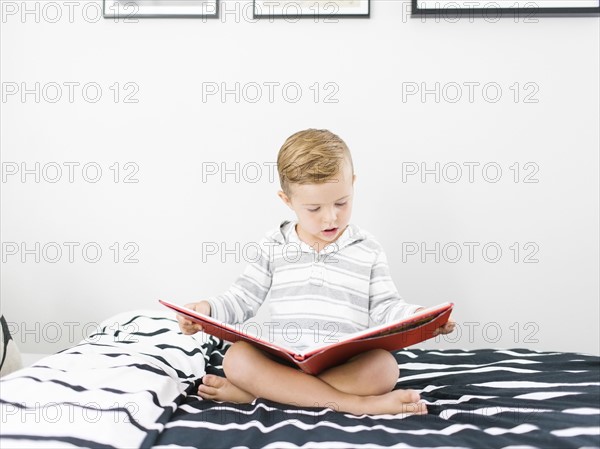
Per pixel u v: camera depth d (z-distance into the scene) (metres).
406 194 1.80
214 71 1.81
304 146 1.25
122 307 1.86
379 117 1.79
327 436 0.92
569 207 1.78
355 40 1.78
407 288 1.82
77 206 1.85
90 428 0.86
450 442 0.89
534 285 1.79
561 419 0.96
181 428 0.95
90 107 1.83
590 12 1.71
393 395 1.07
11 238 1.87
